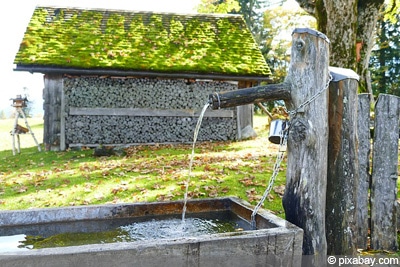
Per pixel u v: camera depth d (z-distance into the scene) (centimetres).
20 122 1972
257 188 516
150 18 1269
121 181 592
